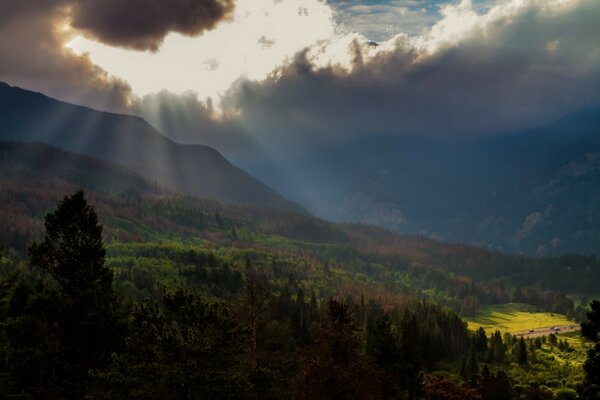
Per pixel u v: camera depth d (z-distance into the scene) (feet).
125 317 136.87
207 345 105.29
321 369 145.48
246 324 143.95
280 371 143.95
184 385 100.32
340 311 151.12
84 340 130.82
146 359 107.04
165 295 115.03
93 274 150.61
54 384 124.77
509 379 463.42
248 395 107.04
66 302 132.87
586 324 159.33
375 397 148.36
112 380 103.45
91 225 152.15
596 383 156.97
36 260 147.74
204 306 112.98
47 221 149.18
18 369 123.65
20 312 153.99
